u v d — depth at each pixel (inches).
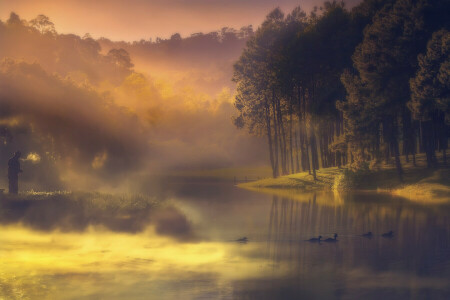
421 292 852.0
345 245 1239.5
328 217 1718.8
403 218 1647.4
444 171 2596.0
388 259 1087.0
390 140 2812.5
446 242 1261.1
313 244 1256.2
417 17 2568.9
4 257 1050.7
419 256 1114.1
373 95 2719.0
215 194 2765.7
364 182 2834.6
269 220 1663.4
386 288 875.4
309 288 875.4
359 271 987.3
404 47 2603.3
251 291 855.1
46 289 850.1
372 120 2736.2
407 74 2657.5
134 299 811.4
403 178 2687.0
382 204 2055.9
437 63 2346.2
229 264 1039.6
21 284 872.9
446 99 2311.8
